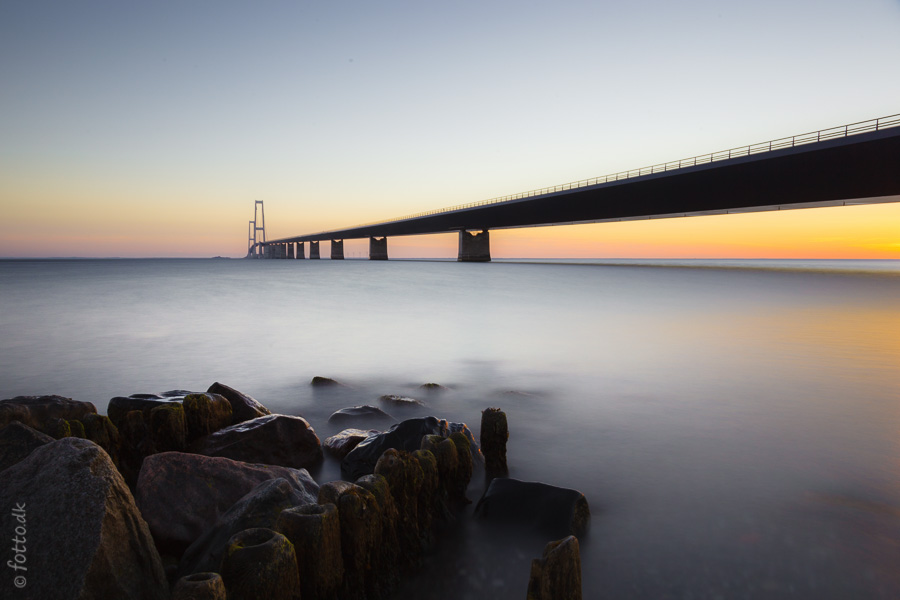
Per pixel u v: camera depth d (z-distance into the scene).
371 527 3.96
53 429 5.76
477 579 4.33
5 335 18.81
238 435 6.46
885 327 20.36
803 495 5.87
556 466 6.72
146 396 7.79
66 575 2.87
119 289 44.09
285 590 3.16
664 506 5.58
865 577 4.29
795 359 14.17
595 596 4.08
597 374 12.44
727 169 53.44
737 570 4.40
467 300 33.44
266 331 19.98
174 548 4.31
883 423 8.58
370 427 8.22
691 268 94.19
